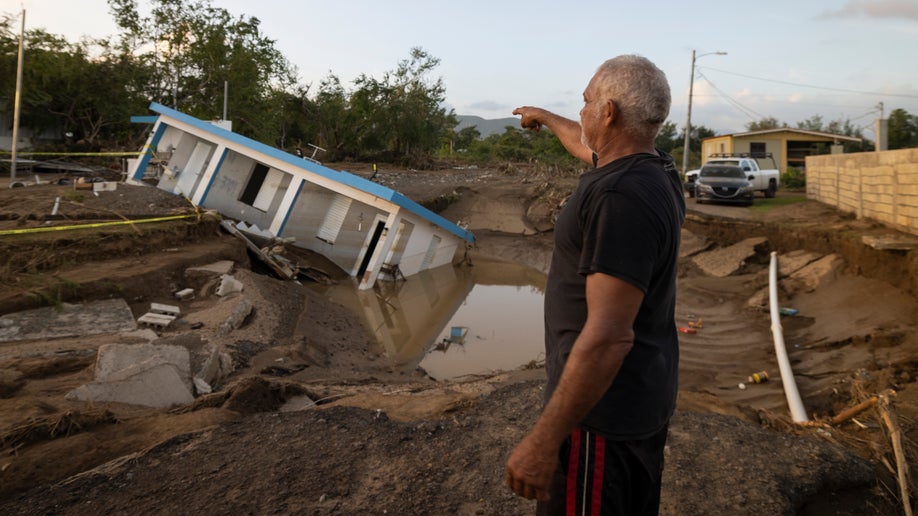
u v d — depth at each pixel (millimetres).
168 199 17281
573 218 1973
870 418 4578
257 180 19516
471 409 4605
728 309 12125
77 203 15102
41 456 3652
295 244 18969
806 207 18719
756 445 3969
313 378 8016
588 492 1991
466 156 60156
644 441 2047
